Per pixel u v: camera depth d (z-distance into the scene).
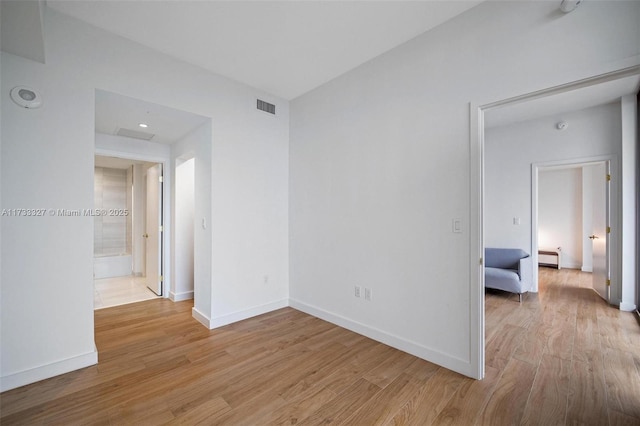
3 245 1.96
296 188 3.74
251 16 2.23
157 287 4.31
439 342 2.33
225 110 3.19
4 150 1.97
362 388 2.00
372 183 2.84
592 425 1.62
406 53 2.57
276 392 1.96
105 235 6.02
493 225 5.00
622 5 1.59
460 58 2.21
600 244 4.23
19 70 2.03
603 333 2.89
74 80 2.25
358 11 2.18
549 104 3.99
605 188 3.99
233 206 3.26
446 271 2.29
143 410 1.77
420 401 1.86
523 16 1.92
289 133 3.86
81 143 2.28
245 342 2.73
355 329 2.98
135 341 2.74
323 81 3.31
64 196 2.20
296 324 3.20
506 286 4.01
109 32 2.42
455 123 2.24
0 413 1.74
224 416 1.72
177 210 4.11
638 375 2.13
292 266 3.80
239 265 3.32
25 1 1.51
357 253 2.98
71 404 1.82
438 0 2.07
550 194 6.70
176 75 2.81
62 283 2.19
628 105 3.62
